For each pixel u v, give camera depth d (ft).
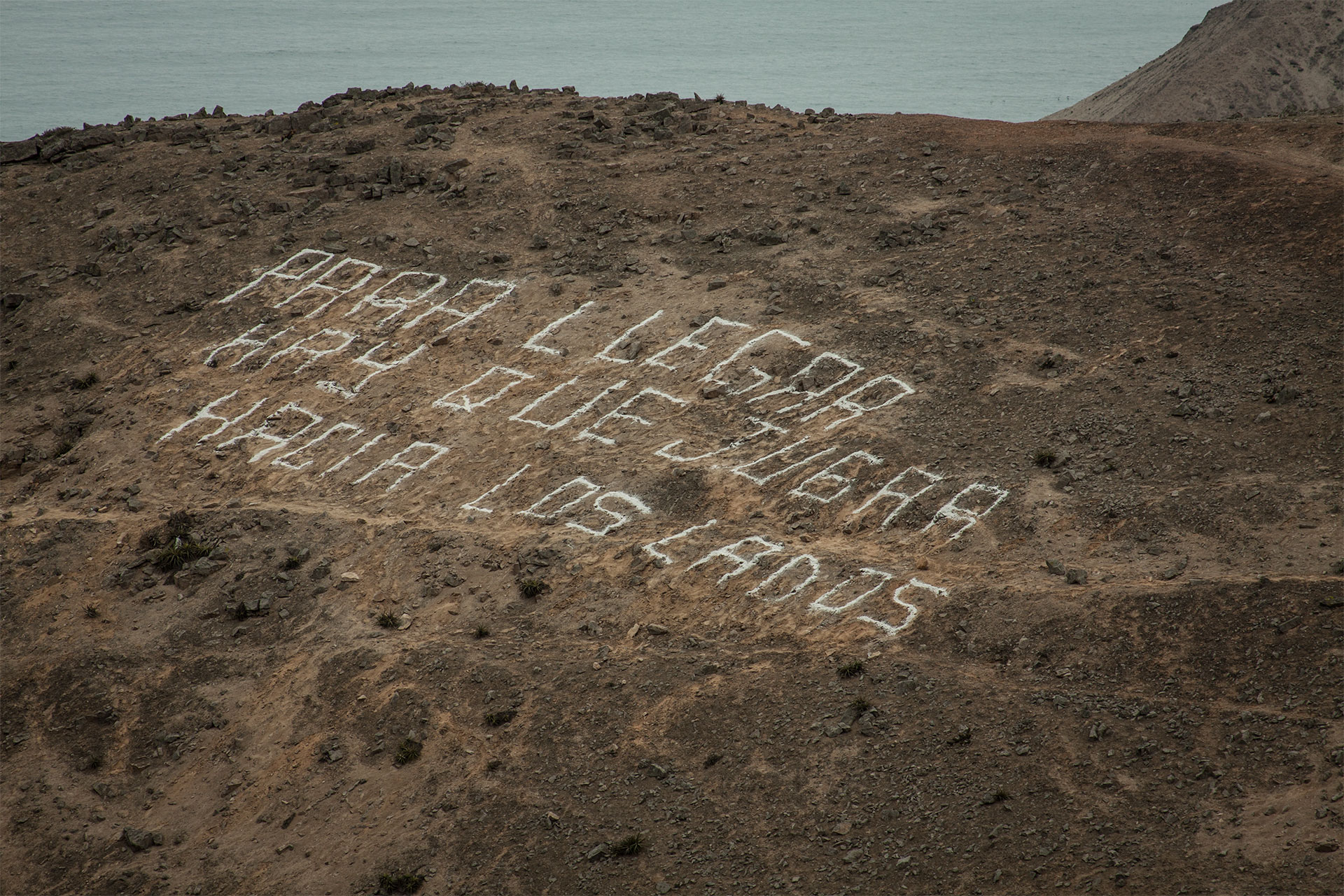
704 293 130.00
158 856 78.59
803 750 73.31
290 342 133.69
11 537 110.73
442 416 119.34
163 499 114.52
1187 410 94.84
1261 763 61.77
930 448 99.71
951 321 116.88
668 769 75.00
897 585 86.22
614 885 66.95
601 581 94.63
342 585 100.07
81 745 89.10
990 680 75.00
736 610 88.89
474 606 95.30
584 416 115.65
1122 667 72.23
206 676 93.35
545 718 81.82
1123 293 114.62
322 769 82.58
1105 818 61.26
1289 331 101.50
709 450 107.34
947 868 61.31
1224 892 53.62
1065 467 93.09
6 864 79.82
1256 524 80.59
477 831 73.87
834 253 134.82
